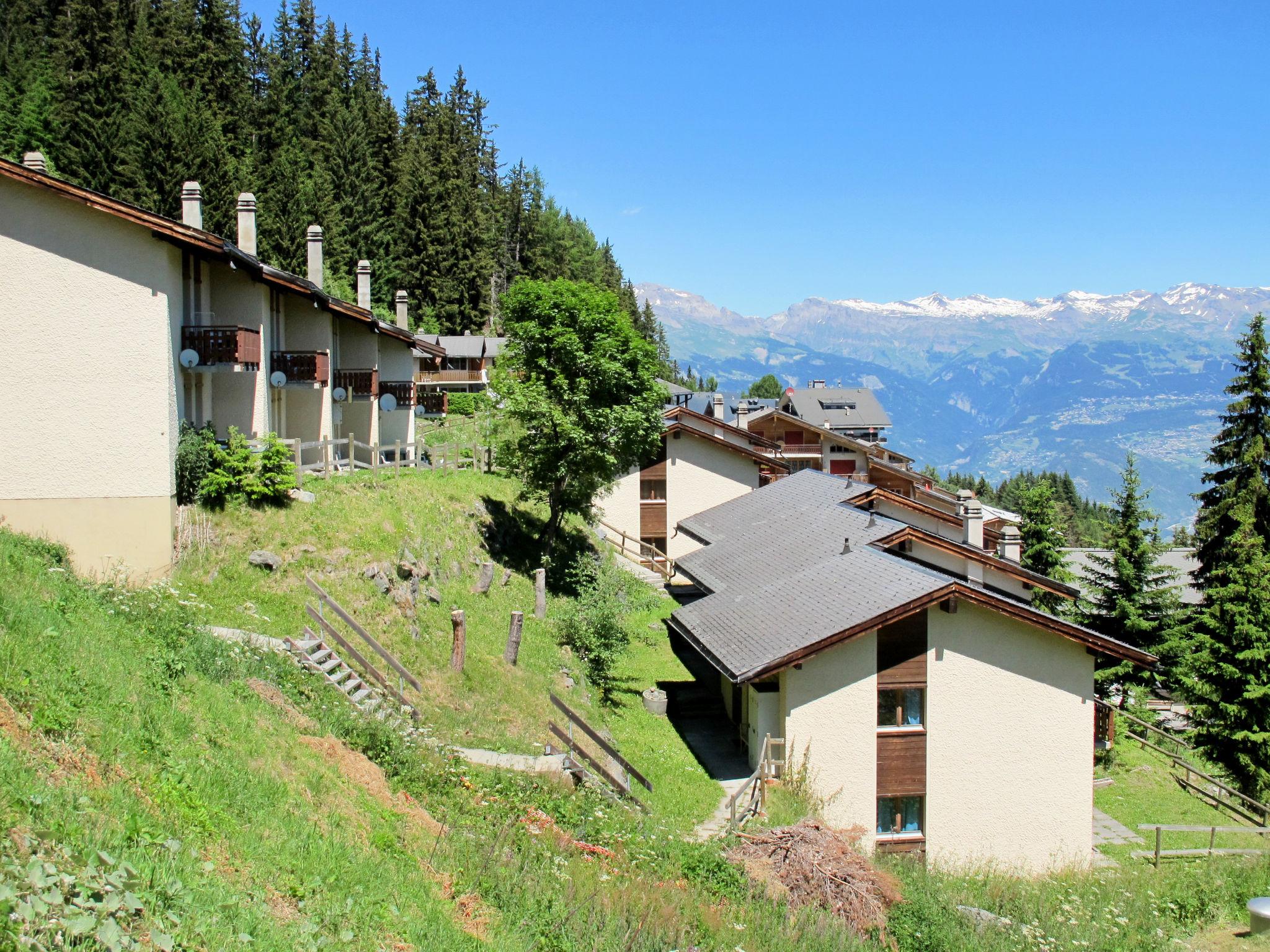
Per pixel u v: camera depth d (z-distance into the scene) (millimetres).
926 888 17828
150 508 20078
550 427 32594
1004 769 21656
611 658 26688
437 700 19375
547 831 14234
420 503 27719
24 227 19719
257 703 13742
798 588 25547
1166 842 23797
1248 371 43781
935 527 33875
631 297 133500
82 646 12031
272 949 7562
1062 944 16031
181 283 21609
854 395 109750
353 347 34906
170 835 8555
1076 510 132875
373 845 10961
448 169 92562
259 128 79625
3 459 19641
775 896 15281
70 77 67625
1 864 6488
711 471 47625
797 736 21203
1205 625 33094
